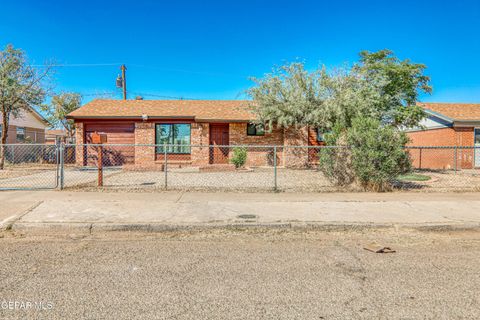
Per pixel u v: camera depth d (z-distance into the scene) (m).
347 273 4.30
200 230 6.34
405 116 16.19
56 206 7.74
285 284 3.94
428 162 22.05
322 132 17.30
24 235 6.07
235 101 22.73
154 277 4.13
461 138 19.92
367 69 16.05
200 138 19.16
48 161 22.45
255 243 5.66
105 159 19.20
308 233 6.30
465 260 4.84
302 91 15.91
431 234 6.29
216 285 3.90
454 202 8.49
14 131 26.06
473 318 3.18
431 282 4.02
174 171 16.23
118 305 3.39
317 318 3.16
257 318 3.15
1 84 14.86
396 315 3.22
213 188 10.56
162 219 6.68
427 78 16.19
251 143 19.39
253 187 10.70
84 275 4.18
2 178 13.35
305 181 12.64
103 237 5.99
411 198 9.02
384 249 5.25
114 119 18.77
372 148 9.95
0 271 4.31
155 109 20.34
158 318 3.14
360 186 10.33
